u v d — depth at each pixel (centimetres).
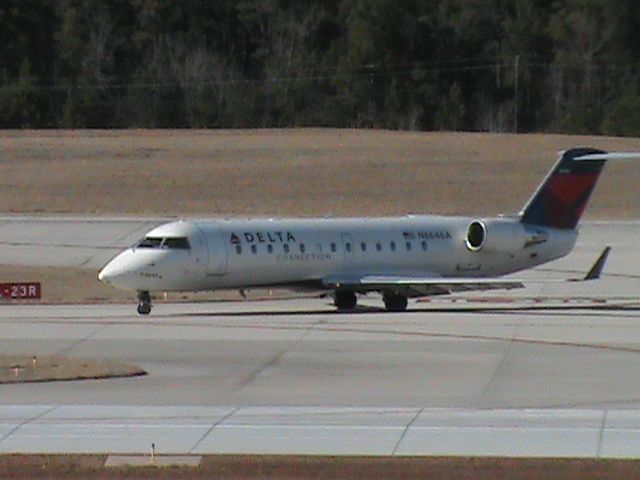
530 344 16350
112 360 15262
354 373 14262
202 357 15412
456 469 9531
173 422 11281
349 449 10169
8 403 12462
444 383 13612
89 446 10288
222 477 9419
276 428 10969
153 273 19888
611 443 10331
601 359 15150
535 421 11288
